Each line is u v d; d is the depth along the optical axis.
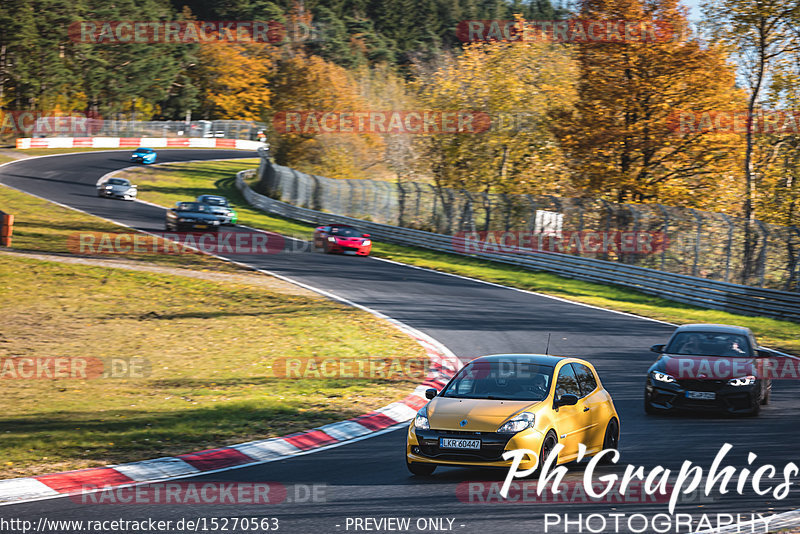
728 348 57.72
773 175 167.00
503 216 163.00
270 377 65.00
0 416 49.44
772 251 123.44
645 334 91.06
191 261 130.00
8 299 92.56
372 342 80.94
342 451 43.22
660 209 132.38
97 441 43.28
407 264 146.00
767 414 55.25
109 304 94.12
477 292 118.75
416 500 32.62
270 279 118.69
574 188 194.38
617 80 173.12
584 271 137.50
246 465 39.53
